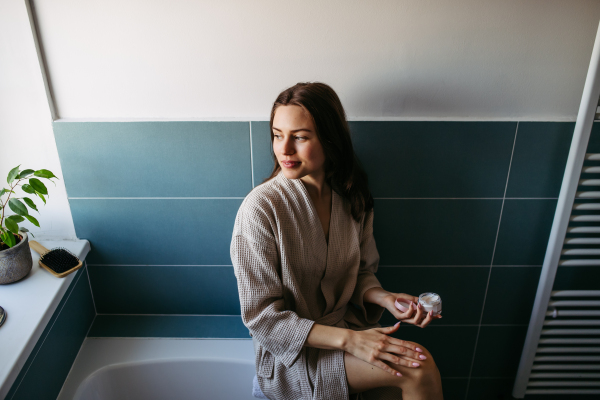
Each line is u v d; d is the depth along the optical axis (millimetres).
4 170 1278
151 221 1375
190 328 1490
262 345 1060
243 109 1249
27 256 1209
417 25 1157
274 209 1043
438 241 1420
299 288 1126
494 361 1654
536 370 1624
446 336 1601
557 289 1490
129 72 1198
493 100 1243
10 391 984
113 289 1487
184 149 1274
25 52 1144
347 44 1176
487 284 1498
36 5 1116
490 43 1176
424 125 1253
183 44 1171
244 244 1046
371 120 1243
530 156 1298
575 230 1351
